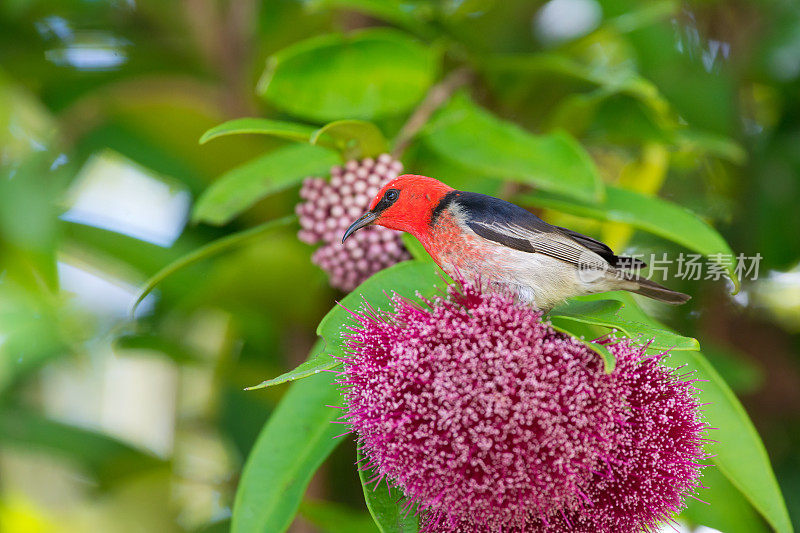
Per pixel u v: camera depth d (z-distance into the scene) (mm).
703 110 3115
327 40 3018
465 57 3062
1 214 3066
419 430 2922
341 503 3082
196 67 3129
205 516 3182
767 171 3127
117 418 3225
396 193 2977
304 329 3080
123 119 3092
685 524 3023
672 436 2936
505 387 2920
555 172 2996
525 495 2920
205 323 3160
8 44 3129
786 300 3121
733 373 3070
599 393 2928
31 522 3186
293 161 3008
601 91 3045
